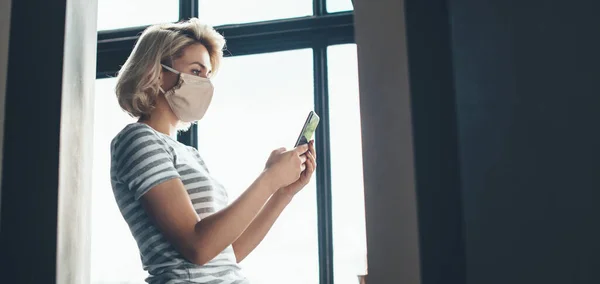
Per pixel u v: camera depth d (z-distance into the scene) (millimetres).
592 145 1039
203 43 1833
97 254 2650
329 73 2609
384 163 1149
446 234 1100
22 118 1415
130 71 1721
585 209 1027
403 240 1120
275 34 2627
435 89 1147
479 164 1066
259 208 1608
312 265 2557
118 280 2643
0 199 1378
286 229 2578
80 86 1518
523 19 1089
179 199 1521
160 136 1638
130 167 1555
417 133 1139
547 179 1043
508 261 1036
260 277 2578
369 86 1179
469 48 1100
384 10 1195
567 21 1075
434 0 1175
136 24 2748
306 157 1909
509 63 1082
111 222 2656
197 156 1805
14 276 1359
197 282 1539
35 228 1371
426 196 1116
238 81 2652
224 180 2625
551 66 1069
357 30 1204
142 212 1575
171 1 2732
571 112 1054
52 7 1447
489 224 1050
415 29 1171
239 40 2652
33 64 1432
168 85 1753
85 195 1550
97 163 2684
